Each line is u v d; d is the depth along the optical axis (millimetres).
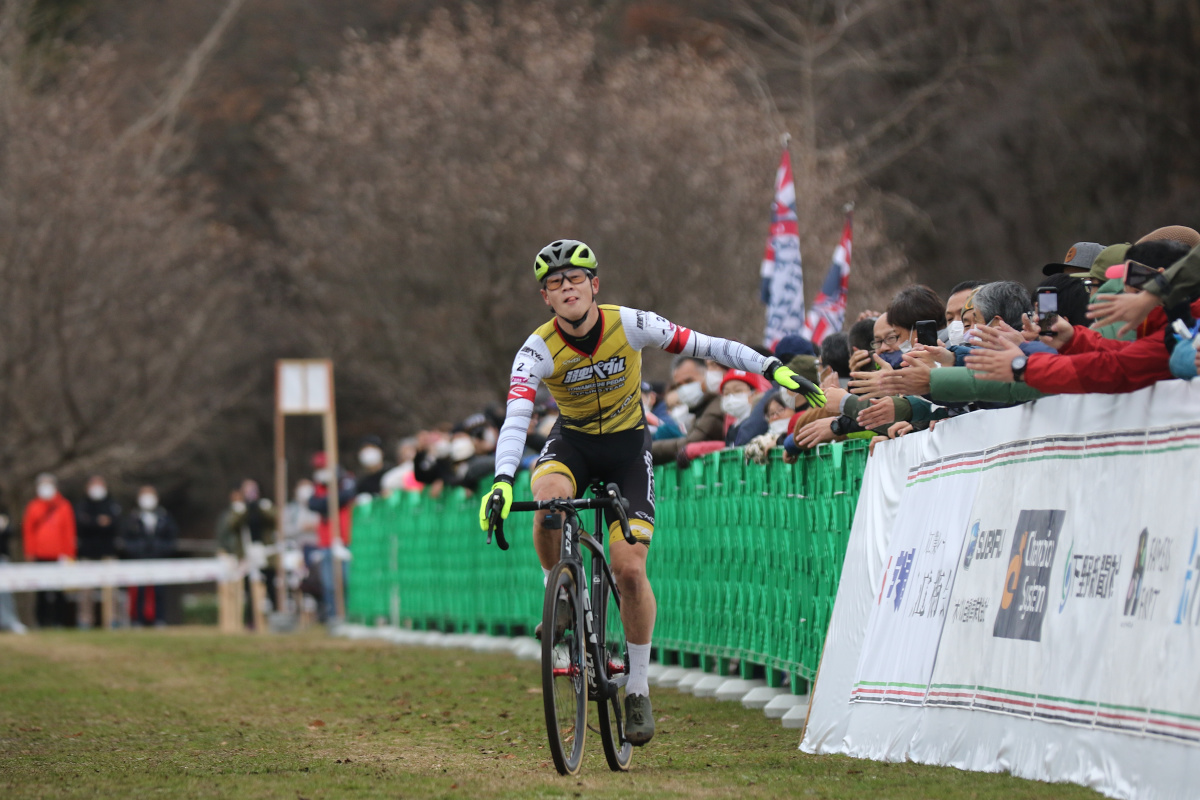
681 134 78188
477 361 89812
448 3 112938
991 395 17328
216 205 111375
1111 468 15039
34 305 82938
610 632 31625
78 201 83562
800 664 23547
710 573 28578
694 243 77188
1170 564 13812
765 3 101500
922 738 17578
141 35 114250
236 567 68062
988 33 99000
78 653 45438
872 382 17969
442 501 47094
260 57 116938
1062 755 14977
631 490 19297
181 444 109062
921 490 19188
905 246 94250
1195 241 18656
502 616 41156
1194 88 90875
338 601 60531
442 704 27453
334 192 89375
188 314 93375
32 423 84250
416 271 87750
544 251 18516
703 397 30453
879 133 97688
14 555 86000
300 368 61312
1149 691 13820
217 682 33688
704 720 23969
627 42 104000
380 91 87500
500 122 85625
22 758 20391
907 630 18609
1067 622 15242
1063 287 19750
